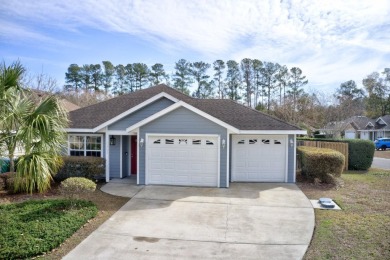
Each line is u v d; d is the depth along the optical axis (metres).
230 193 11.45
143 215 8.72
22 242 6.21
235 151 14.02
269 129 13.44
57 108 9.48
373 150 18.09
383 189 12.27
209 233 7.34
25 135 8.40
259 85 57.91
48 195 10.77
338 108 34.56
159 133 12.77
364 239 6.74
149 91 17.91
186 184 12.78
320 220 8.23
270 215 8.75
